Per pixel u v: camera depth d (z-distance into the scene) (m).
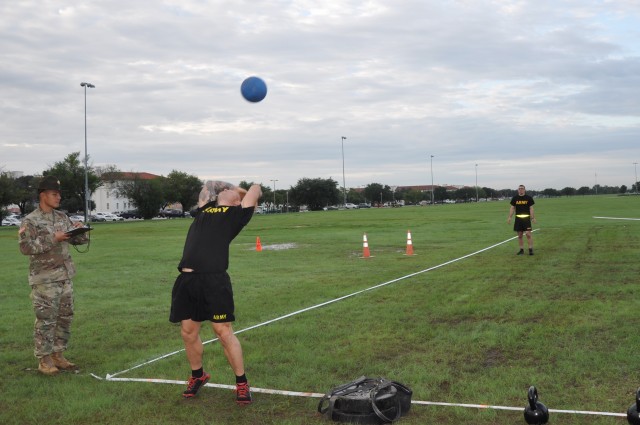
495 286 10.73
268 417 4.65
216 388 5.39
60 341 6.19
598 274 11.89
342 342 6.93
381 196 156.88
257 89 5.30
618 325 7.34
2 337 7.77
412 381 5.41
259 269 14.66
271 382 5.50
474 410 4.66
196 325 5.14
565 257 15.16
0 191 70.50
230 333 5.03
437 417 4.54
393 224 36.75
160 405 4.98
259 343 6.98
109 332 7.93
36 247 5.84
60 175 77.06
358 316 8.38
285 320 8.27
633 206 58.16
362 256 17.61
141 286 12.36
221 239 5.12
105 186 108.56
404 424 4.41
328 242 23.44
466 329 7.39
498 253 16.88
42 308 5.96
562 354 6.12
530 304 8.84
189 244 5.12
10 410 4.99
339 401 4.53
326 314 8.58
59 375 5.99
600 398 4.81
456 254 17.11
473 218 42.72
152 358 6.50
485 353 6.31
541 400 4.79
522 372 5.56
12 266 17.38
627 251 16.31
